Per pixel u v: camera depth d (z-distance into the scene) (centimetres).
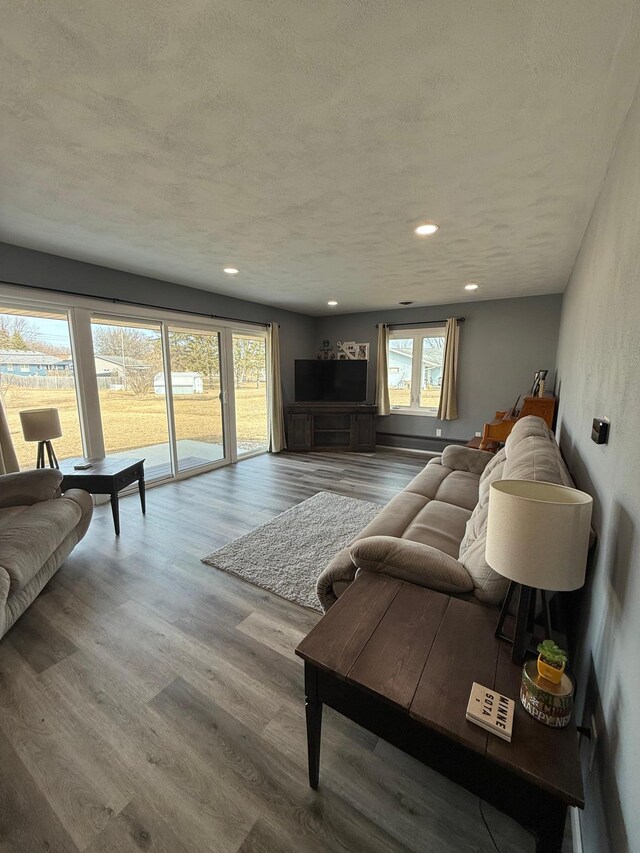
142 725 141
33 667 167
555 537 87
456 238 272
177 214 231
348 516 338
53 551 221
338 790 120
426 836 108
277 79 121
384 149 162
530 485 108
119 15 99
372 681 94
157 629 192
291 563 256
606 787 84
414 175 183
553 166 172
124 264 341
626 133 130
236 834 108
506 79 120
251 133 150
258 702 151
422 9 97
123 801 116
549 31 102
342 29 103
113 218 237
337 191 201
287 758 129
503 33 104
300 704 150
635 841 63
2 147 159
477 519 180
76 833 108
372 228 254
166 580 236
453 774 88
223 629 193
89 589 226
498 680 95
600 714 96
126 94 128
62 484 282
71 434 343
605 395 133
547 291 459
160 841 106
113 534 301
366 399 621
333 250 301
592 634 115
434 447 590
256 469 499
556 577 88
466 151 163
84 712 146
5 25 101
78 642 183
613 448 110
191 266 349
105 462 322
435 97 129
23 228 253
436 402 587
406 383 611
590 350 184
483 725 82
